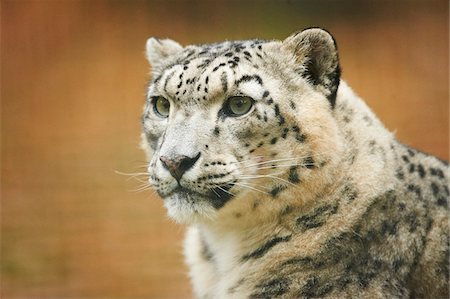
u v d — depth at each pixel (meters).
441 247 6.91
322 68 7.02
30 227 16.00
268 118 6.77
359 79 22.81
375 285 6.68
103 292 13.91
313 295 6.79
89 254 15.13
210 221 7.07
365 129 7.10
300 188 6.81
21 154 19.02
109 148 19.22
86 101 22.16
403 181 6.99
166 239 15.42
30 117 21.20
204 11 26.58
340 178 6.85
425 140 19.42
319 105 6.89
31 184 17.53
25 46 24.44
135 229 15.65
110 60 24.16
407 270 6.78
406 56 24.34
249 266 7.11
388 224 6.83
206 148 6.73
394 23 26.42
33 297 13.73
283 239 7.00
